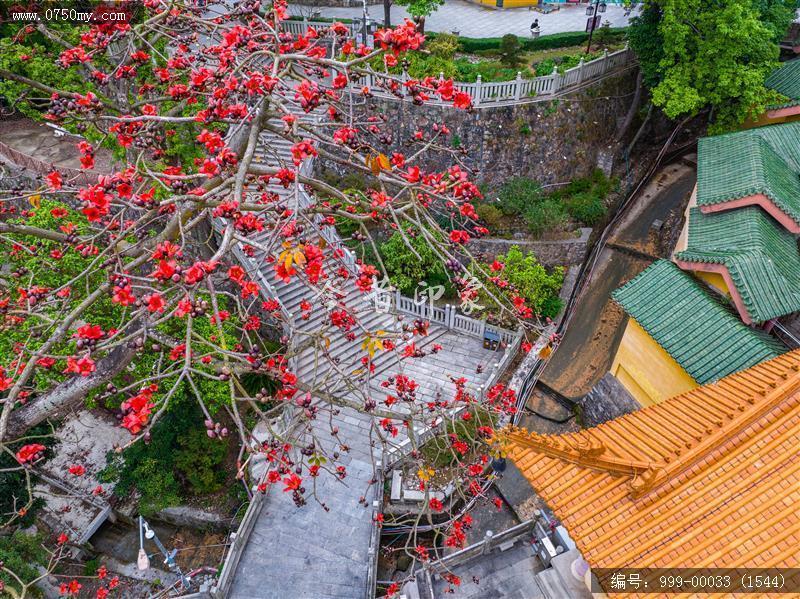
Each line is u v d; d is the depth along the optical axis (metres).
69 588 15.89
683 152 31.66
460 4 37.38
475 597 14.74
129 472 19.92
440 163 26.94
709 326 16.36
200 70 8.98
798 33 30.61
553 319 24.33
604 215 27.33
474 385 22.09
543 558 15.09
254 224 7.77
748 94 23.91
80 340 6.77
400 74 26.03
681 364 16.17
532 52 30.84
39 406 9.45
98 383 9.45
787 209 17.73
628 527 9.88
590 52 30.16
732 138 21.27
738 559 8.81
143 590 19.25
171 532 20.70
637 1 27.19
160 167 15.71
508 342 23.50
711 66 24.09
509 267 23.55
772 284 16.06
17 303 11.68
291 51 9.84
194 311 6.71
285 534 17.73
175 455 19.56
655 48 25.88
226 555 19.25
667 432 11.45
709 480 10.00
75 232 9.67
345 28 9.17
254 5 10.51
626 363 19.53
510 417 20.69
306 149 7.56
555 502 10.50
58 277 15.89
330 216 11.34
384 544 18.67
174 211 8.97
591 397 21.38
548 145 27.19
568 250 26.11
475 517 18.94
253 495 18.23
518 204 26.58
